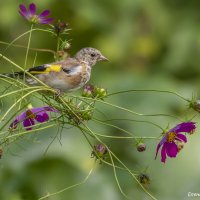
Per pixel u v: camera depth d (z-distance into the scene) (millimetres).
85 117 7312
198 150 11844
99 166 11234
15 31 13383
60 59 7953
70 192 10781
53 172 10859
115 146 11766
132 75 13312
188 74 13938
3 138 7051
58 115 7848
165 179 11617
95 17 14062
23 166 10719
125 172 11258
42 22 7848
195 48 14023
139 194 10656
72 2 13891
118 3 14227
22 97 7043
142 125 12172
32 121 7633
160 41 14188
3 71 12078
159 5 14375
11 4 13477
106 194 10891
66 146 11109
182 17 14336
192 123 7168
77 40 14141
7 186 10547
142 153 11766
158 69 14008
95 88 7785
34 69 9156
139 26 14250
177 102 12805
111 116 12055
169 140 7262
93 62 10016
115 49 14039
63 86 9281
